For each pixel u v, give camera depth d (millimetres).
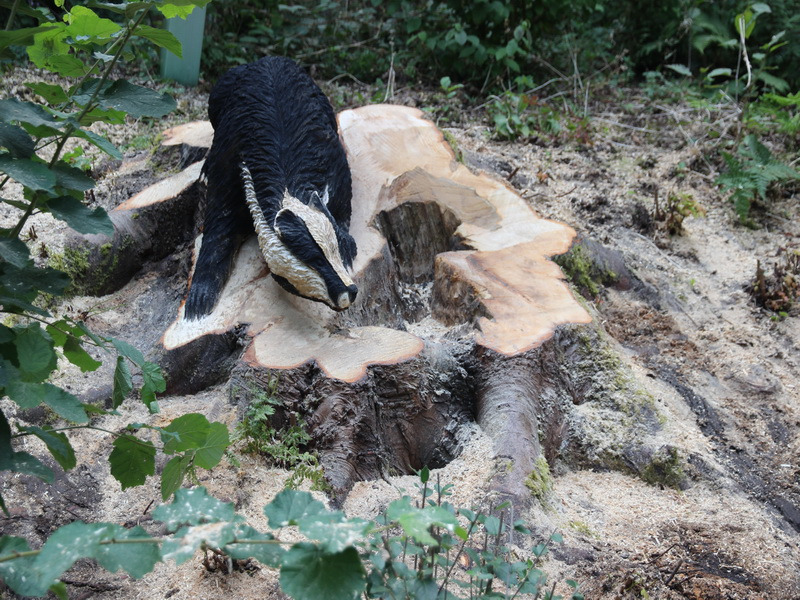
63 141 2379
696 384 4715
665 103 8148
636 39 9320
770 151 6727
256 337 3805
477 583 2510
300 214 3869
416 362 3686
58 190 2434
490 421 3707
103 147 2395
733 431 4430
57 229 4781
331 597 1677
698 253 6000
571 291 4391
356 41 8766
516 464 3463
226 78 4711
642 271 5574
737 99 8062
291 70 4785
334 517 1737
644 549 3348
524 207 5035
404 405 3682
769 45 7520
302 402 3547
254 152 4242
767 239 6262
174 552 1601
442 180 5051
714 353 5016
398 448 3693
